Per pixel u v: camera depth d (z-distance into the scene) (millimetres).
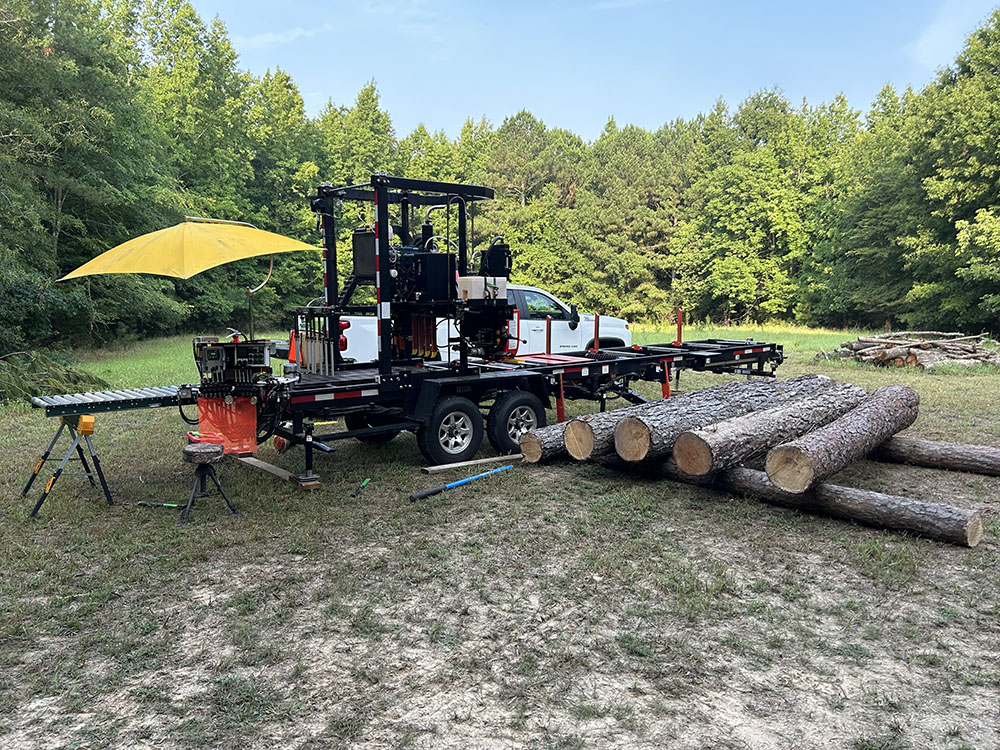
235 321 33594
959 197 24016
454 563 4527
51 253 18875
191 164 30719
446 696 3057
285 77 43469
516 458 7109
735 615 3811
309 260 37125
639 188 44469
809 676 3217
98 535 5012
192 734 2801
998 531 4992
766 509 5559
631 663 3318
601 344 11922
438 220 17109
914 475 6551
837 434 5570
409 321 7660
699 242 41094
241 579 4297
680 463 5711
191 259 5137
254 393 5734
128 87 21625
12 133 15281
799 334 28547
